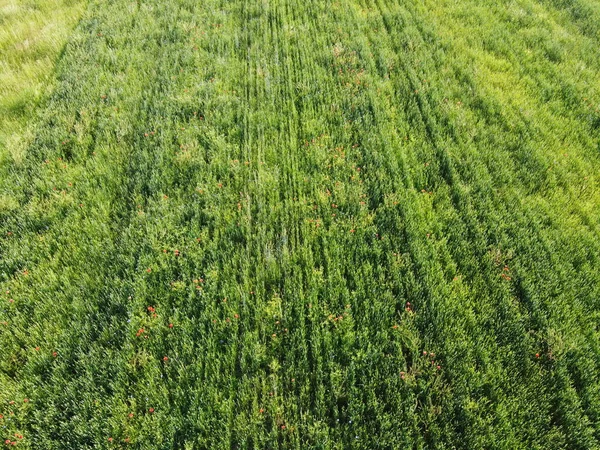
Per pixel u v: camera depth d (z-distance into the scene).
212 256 6.41
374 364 5.34
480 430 4.80
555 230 6.83
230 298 5.91
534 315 5.83
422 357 5.39
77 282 6.11
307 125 8.45
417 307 5.90
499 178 7.67
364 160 7.87
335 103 9.01
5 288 6.05
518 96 9.34
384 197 7.16
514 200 7.29
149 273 6.20
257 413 4.89
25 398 5.01
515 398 5.03
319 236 6.71
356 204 7.08
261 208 7.01
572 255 6.55
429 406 5.02
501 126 8.63
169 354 5.40
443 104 9.08
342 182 7.40
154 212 7.00
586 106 9.17
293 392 5.10
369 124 8.54
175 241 6.69
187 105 8.80
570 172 7.83
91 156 7.98
